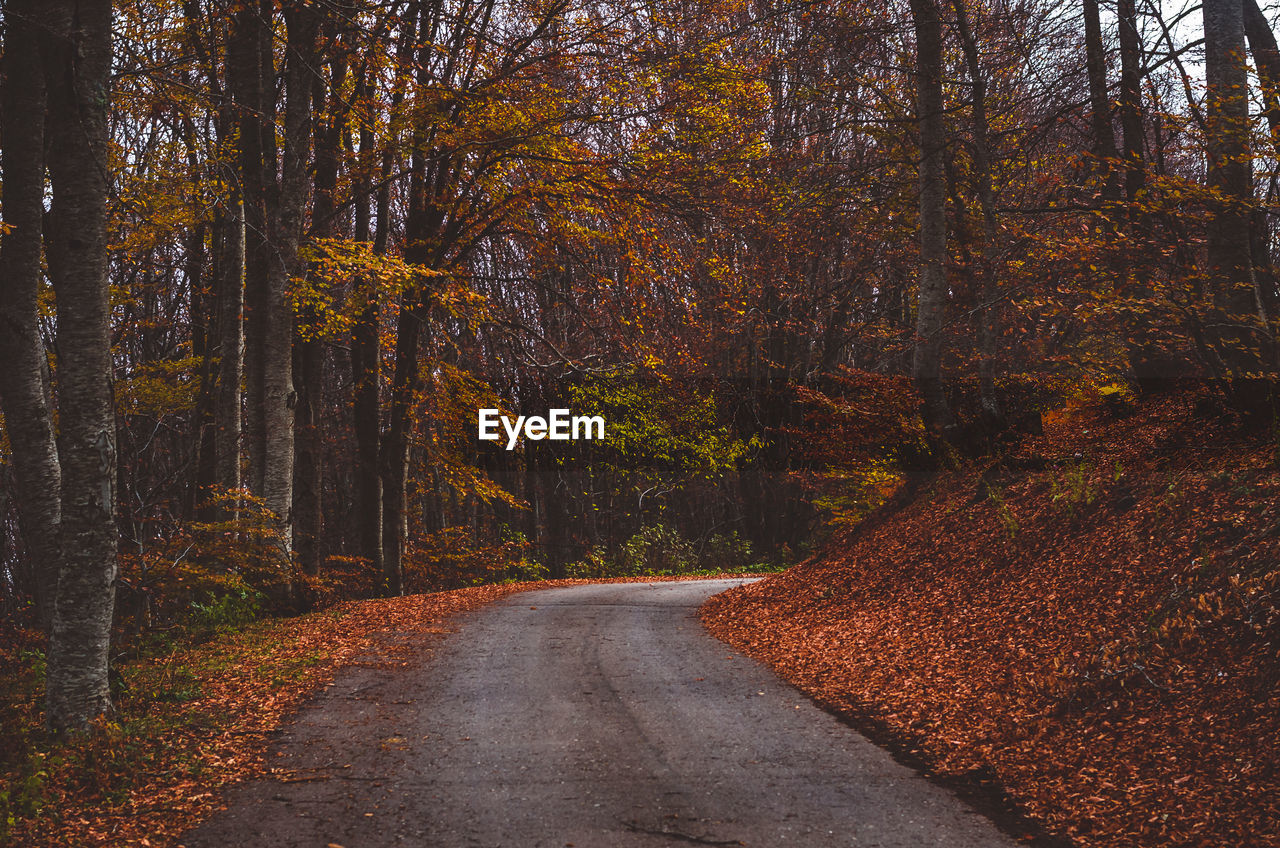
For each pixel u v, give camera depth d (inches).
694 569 1485.0
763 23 705.6
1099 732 292.7
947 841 236.7
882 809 260.1
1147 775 258.2
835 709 372.8
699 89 722.8
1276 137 434.0
